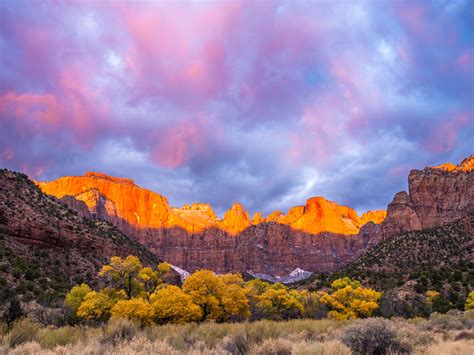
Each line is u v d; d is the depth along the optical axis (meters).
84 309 26.95
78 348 9.64
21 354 9.05
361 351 10.77
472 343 13.78
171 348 10.06
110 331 12.91
